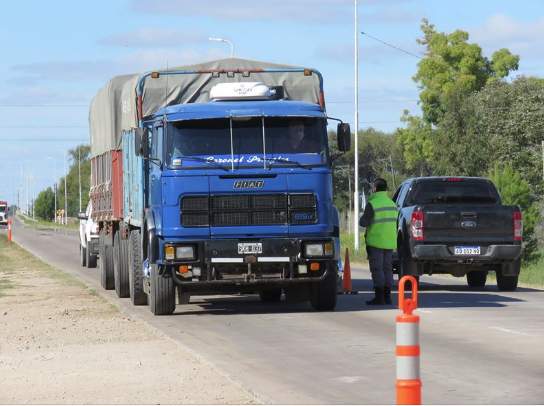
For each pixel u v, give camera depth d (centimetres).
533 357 3578
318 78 5575
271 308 5531
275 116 4988
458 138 16338
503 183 9325
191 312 5366
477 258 6209
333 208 5050
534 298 5950
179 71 5562
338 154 5100
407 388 2172
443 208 6212
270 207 4978
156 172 5069
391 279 5597
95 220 7694
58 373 3403
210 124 4984
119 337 4331
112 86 6681
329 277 5166
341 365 3481
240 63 5625
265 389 3047
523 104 16625
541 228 10688
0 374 3412
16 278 8588
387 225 5534
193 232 4947
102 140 7212
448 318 4800
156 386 3100
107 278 7031
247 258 4956
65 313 5391
